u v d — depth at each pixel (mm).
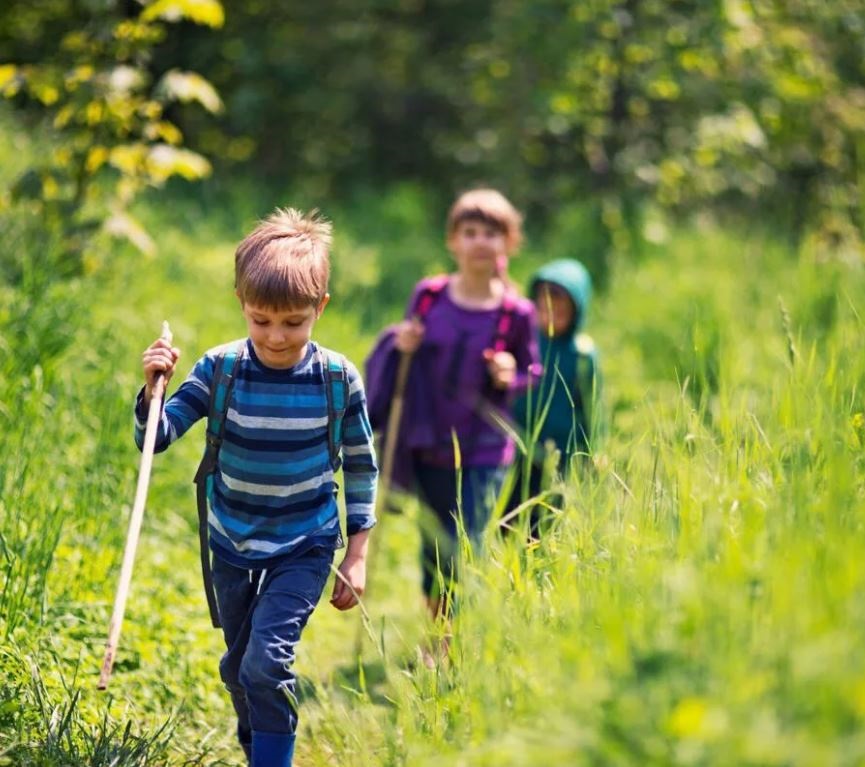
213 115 29609
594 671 5602
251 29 29844
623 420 14703
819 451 7227
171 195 23656
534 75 27906
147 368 7320
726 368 9461
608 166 26688
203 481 7582
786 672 4988
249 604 7785
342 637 11039
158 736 7883
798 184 27766
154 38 16250
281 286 7172
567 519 7652
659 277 21781
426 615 8508
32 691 7891
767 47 25703
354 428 7758
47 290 13562
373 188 29516
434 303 11547
